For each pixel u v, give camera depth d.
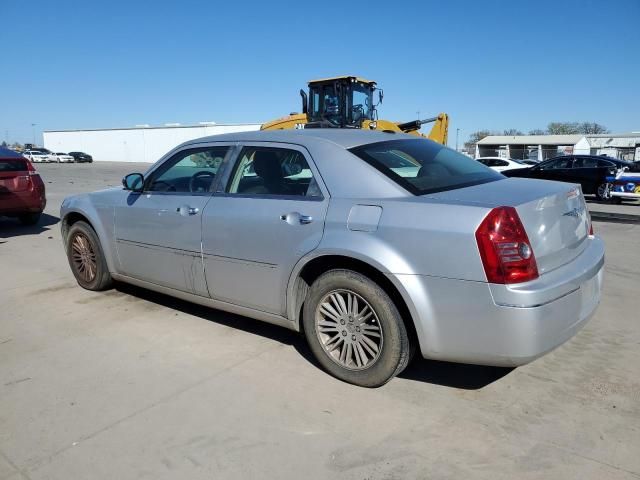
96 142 78.50
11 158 8.86
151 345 3.98
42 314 4.68
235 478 2.46
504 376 3.42
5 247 7.71
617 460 2.54
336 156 3.43
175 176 4.38
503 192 3.14
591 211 12.77
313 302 3.39
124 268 4.81
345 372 3.33
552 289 2.77
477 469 2.50
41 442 2.76
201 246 3.98
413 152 3.68
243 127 65.50
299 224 3.39
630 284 5.57
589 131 97.06
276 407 3.07
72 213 5.28
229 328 4.30
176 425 2.90
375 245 3.04
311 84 15.30
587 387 3.26
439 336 2.93
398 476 2.46
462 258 2.80
